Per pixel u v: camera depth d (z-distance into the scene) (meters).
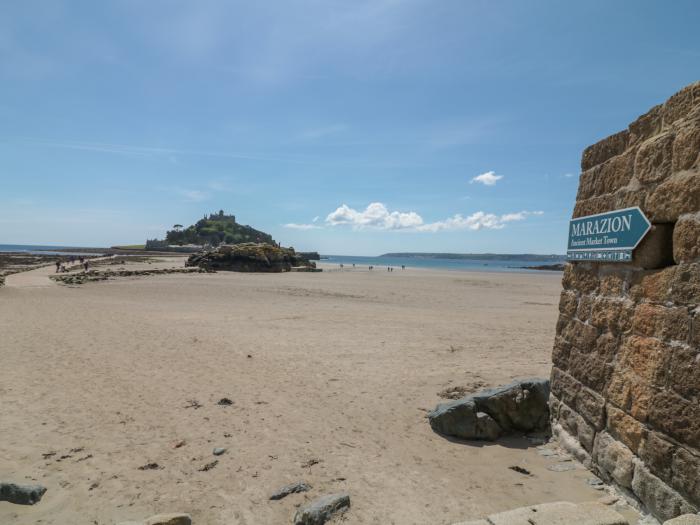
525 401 6.19
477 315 20.16
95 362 9.76
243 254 63.91
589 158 5.43
